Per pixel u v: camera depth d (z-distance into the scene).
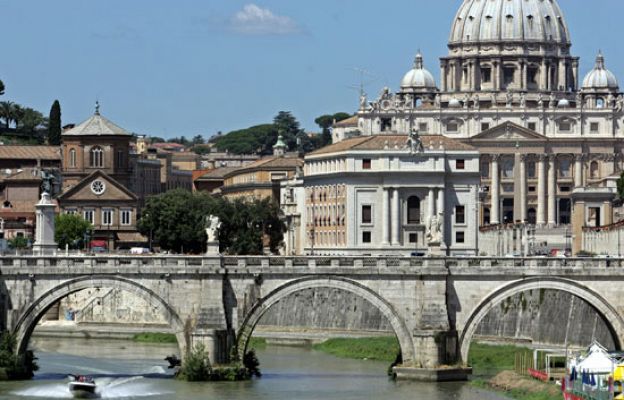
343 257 199.88
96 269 199.38
